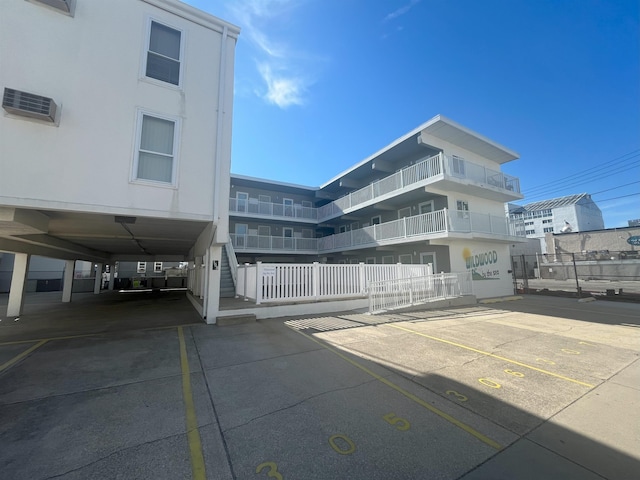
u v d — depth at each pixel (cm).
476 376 425
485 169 1586
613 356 521
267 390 376
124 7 670
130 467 230
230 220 2186
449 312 1013
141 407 330
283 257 2302
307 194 2527
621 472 225
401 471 227
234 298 1040
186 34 743
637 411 324
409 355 519
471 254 1540
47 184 558
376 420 304
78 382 398
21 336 655
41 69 571
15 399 346
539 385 395
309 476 221
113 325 774
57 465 231
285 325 759
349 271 1029
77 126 592
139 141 655
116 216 677
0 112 532
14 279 968
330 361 487
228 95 790
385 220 1930
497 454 248
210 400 348
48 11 589
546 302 1341
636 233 2828
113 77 639
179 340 616
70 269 1440
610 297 1404
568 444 263
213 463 236
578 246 3159
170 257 2209
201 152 731
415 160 1742
